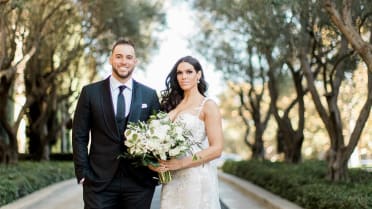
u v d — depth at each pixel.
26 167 17.16
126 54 5.45
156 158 5.25
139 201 5.42
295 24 12.93
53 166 19.19
